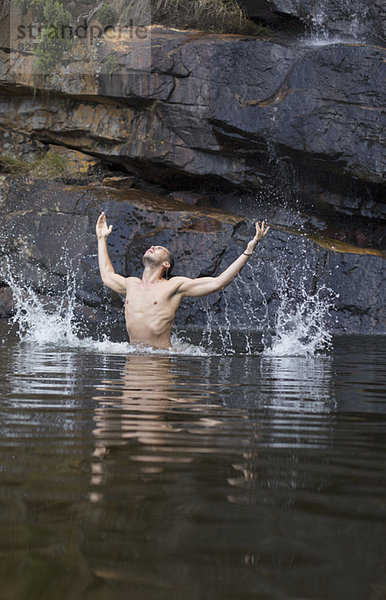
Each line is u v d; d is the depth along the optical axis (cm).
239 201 1010
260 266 859
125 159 1016
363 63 869
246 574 73
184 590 69
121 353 414
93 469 121
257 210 1002
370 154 877
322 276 852
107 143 1019
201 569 75
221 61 923
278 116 903
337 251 857
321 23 976
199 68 931
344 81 877
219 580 72
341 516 95
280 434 163
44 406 197
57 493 104
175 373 306
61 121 1032
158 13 1008
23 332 592
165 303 489
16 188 938
